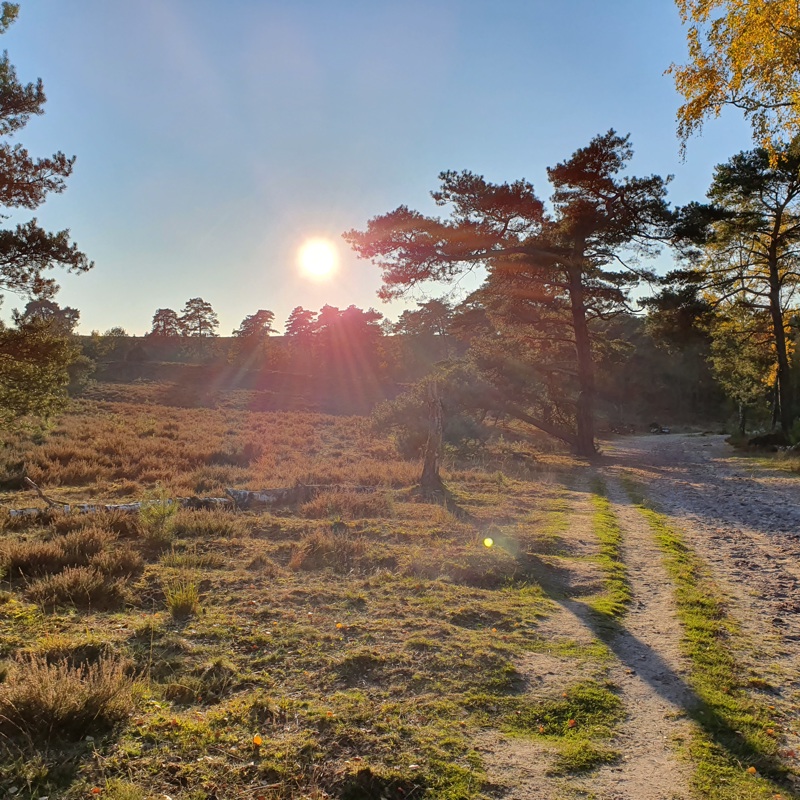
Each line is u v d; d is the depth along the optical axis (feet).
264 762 12.58
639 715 15.49
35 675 14.19
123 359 254.27
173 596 22.12
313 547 31.09
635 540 36.60
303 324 342.23
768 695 16.79
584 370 98.27
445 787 12.09
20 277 51.44
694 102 31.96
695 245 92.79
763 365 124.47
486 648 19.33
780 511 46.57
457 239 80.48
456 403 90.17
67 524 34.09
